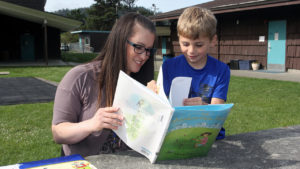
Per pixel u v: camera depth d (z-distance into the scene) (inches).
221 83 74.2
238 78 384.8
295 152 57.5
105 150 63.7
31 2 897.5
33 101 252.2
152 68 69.0
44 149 133.7
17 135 152.5
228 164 51.4
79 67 60.2
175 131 47.1
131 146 50.8
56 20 669.9
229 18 570.9
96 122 50.9
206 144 52.2
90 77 58.9
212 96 75.2
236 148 59.7
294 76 403.5
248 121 175.5
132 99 49.0
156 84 60.3
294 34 452.8
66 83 58.2
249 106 215.9
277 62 486.3
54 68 584.4
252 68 512.1
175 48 721.0
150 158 49.8
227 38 581.0
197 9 72.5
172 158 52.3
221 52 599.2
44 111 208.2
